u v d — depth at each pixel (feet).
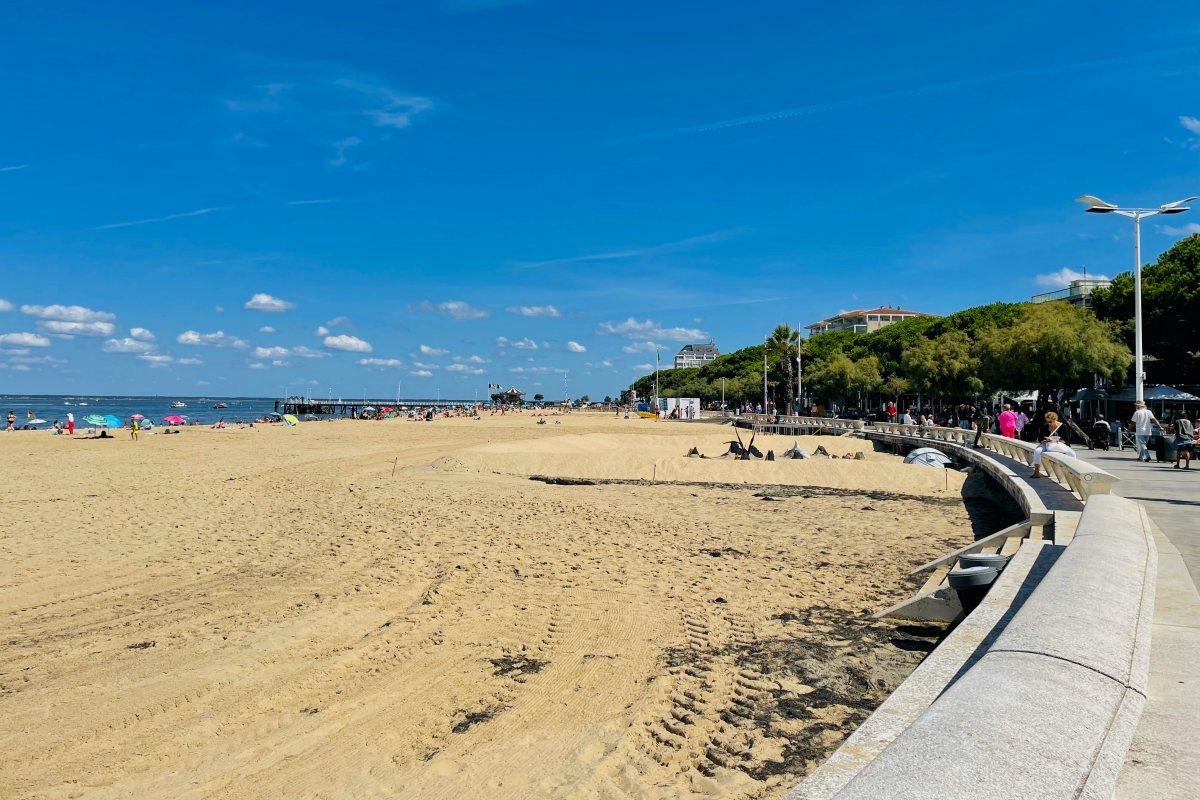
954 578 25.09
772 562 40.32
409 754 18.85
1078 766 7.29
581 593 34.09
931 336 229.66
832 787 9.58
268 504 64.80
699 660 24.79
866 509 61.62
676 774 17.13
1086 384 138.92
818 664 23.97
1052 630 11.49
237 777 17.98
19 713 21.76
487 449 110.42
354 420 321.32
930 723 8.06
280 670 24.88
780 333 282.36
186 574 38.99
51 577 38.45
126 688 23.43
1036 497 42.14
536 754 18.54
